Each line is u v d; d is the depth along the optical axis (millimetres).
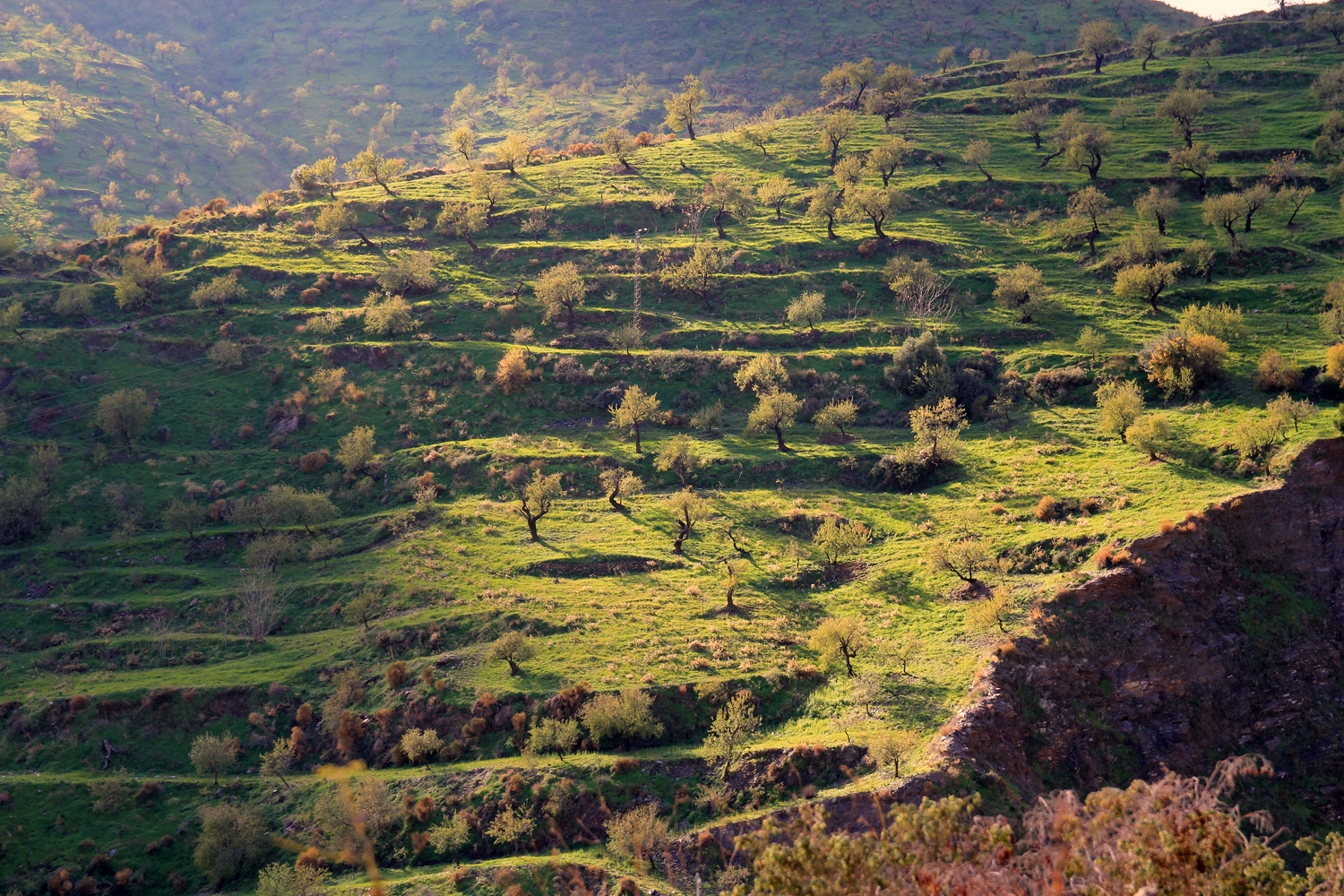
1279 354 104125
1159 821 18609
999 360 121250
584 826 58281
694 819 62750
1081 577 74125
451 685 76188
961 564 80750
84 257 157250
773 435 116188
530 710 72438
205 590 95375
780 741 67188
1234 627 72812
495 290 149750
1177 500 81438
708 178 187875
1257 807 66000
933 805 19891
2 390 124000
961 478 99688
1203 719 69062
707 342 134625
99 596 96312
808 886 18828
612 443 116688
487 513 103688
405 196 180250
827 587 86875
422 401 125500
